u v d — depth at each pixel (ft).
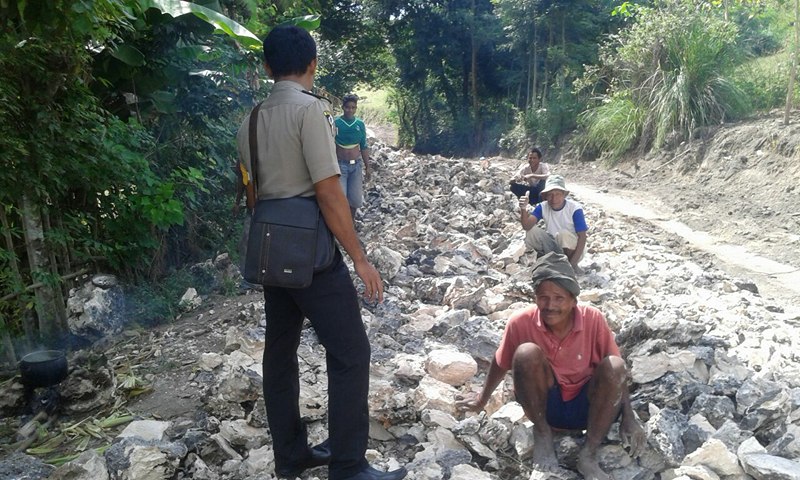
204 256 23.52
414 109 95.50
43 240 16.70
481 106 87.71
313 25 26.27
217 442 11.06
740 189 38.01
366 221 30.86
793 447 10.09
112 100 21.48
